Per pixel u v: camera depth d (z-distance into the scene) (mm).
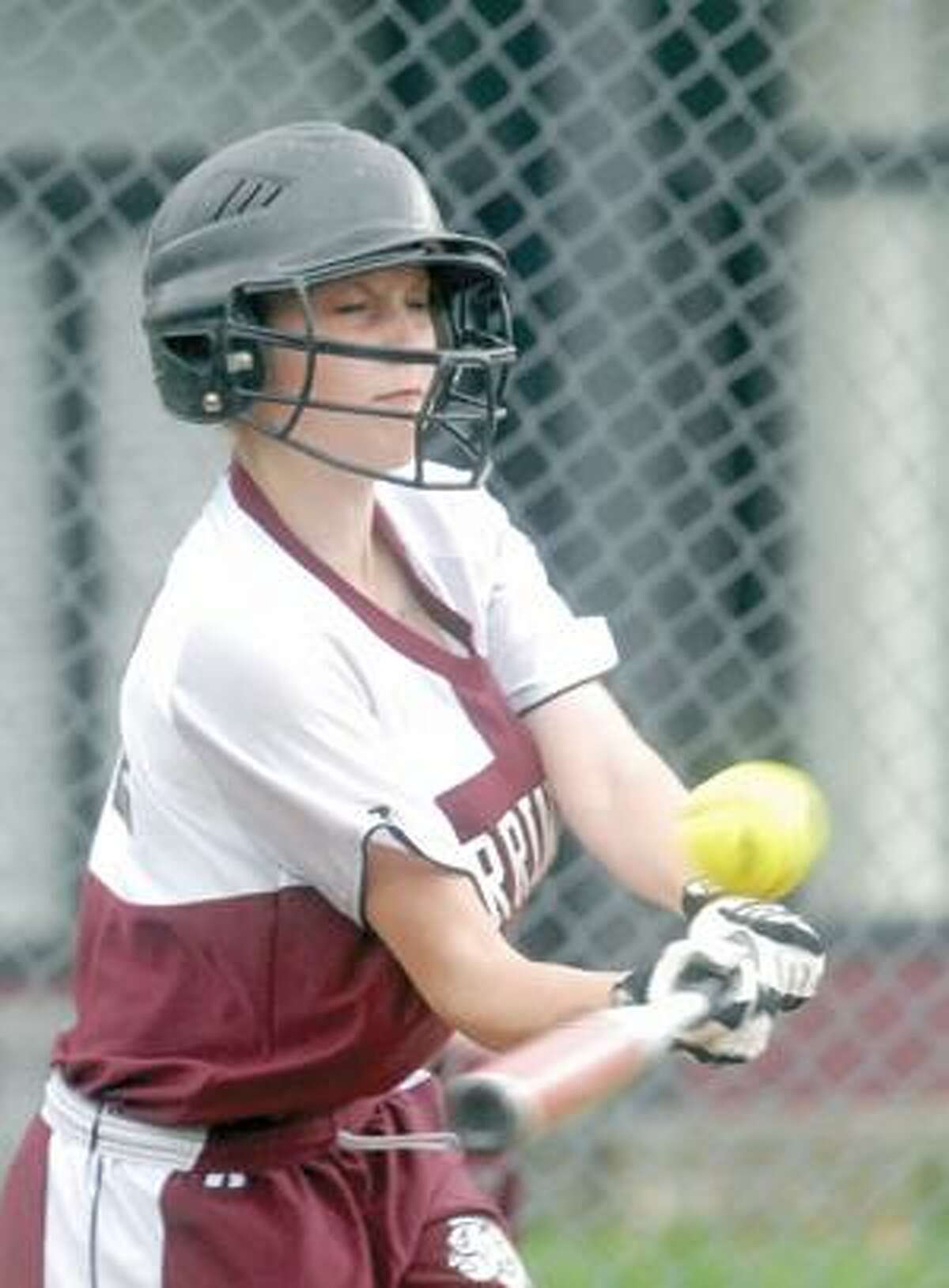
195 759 14289
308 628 14227
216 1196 14695
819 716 29766
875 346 29859
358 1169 15055
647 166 26297
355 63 26406
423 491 14891
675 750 28047
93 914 14812
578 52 27016
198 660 14148
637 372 27516
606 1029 12617
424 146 27016
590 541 27469
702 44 25469
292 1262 14750
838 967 29156
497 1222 15594
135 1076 14641
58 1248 14844
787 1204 26844
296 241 14273
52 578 28250
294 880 14367
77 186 28031
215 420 14562
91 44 27953
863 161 29484
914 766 30141
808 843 14047
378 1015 14531
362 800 14047
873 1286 25891
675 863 15086
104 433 28344
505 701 15031
